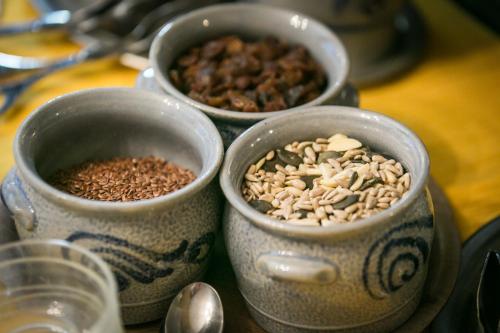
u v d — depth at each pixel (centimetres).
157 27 77
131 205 51
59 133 58
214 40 69
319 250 50
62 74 76
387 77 77
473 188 66
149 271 53
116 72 76
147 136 60
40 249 50
